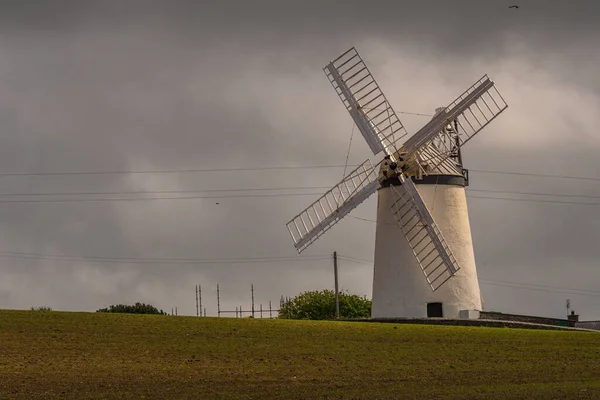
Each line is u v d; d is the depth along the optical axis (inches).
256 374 2241.6
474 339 2731.3
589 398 2059.5
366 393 2079.2
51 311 2824.8
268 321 2861.7
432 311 3287.4
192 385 2111.2
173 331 2635.3
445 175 3353.8
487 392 2111.2
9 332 2524.6
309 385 2148.1
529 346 2667.3
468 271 3341.5
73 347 2409.0
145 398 1985.7
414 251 3302.2
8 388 2027.6
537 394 2096.5
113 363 2287.2
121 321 2721.5
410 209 3307.1
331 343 2593.5
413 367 2375.7
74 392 2012.8
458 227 3351.4
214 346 2495.1
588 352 2605.8
